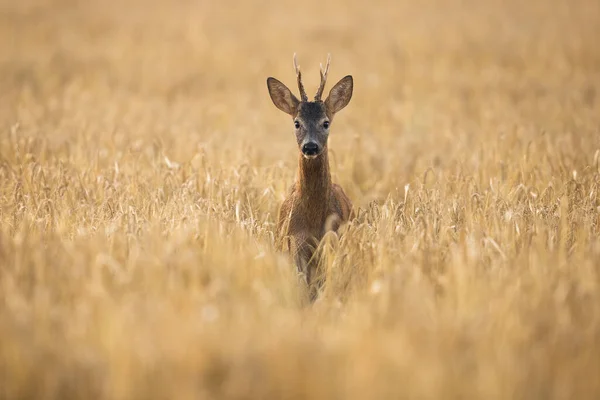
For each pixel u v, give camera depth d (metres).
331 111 14.11
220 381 8.02
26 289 9.72
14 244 10.76
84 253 10.48
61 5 58.91
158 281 9.77
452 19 50.59
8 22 48.34
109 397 7.72
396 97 29.45
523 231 11.99
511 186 15.30
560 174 15.73
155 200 13.80
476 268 10.33
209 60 37.47
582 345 8.48
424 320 8.78
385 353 8.02
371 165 19.09
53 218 13.08
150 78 32.81
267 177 16.09
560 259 10.64
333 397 7.68
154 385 7.75
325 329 9.21
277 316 9.08
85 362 8.01
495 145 18.31
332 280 11.10
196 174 15.72
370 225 13.15
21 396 7.86
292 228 12.83
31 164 15.98
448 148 20.72
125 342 8.12
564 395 7.62
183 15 54.69
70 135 20.77
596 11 53.28
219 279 9.62
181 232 11.28
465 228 11.80
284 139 22.53
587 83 30.22
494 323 8.87
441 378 7.64
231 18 53.41
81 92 28.91
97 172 16.50
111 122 22.91
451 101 27.73
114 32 45.91
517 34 43.12
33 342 8.22
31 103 26.48
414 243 11.45
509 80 31.64
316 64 36.22
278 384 7.76
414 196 14.41
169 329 8.49
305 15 54.78
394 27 47.62
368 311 9.12
